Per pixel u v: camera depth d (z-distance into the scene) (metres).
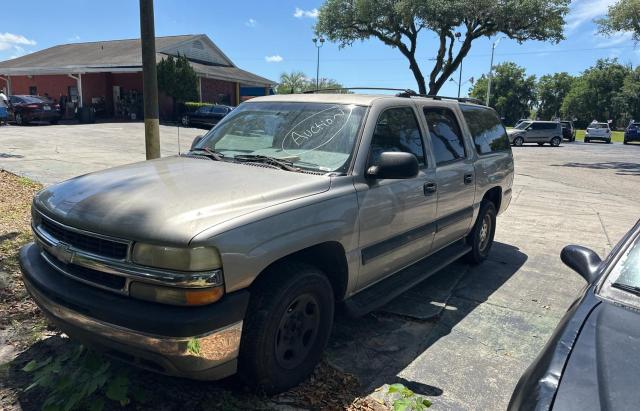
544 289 5.50
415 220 4.36
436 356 3.87
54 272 3.08
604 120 86.88
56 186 3.54
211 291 2.62
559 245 7.43
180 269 2.57
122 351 2.70
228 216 2.80
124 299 2.71
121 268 2.70
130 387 3.09
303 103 4.34
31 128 23.30
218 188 3.12
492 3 24.58
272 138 4.09
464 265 6.27
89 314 2.74
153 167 3.68
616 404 1.81
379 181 3.86
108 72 32.03
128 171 3.57
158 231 2.63
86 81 33.84
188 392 3.15
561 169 19.33
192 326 2.55
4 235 5.70
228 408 2.97
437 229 4.82
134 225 2.71
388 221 3.94
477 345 4.09
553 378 2.03
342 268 3.59
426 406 3.01
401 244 4.20
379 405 3.15
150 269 2.63
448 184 4.88
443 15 24.98
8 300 4.27
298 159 3.79
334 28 28.31
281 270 3.08
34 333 3.79
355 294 3.92
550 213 9.94
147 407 3.00
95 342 2.80
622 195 12.95
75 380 2.85
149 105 6.45
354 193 3.57
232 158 3.96
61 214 3.04
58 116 27.25
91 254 2.82
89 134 20.92
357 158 3.73
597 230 8.51
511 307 4.94
